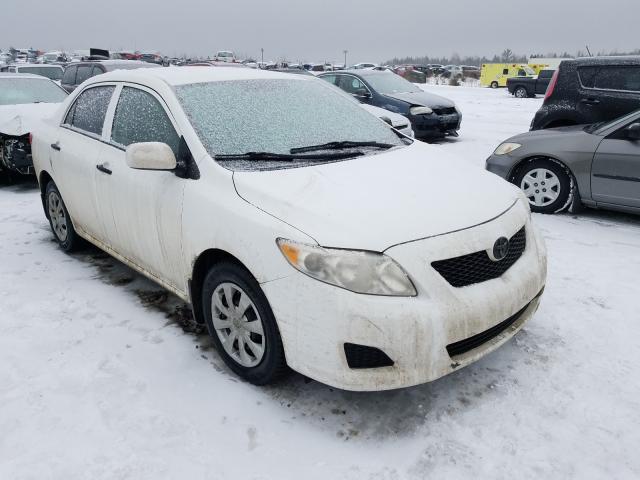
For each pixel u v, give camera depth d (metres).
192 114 3.14
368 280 2.26
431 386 2.76
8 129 6.74
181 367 2.94
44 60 43.84
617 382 2.77
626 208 5.14
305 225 2.40
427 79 42.84
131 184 3.34
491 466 2.25
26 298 3.78
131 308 3.63
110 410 2.59
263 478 2.20
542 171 5.62
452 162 3.32
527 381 2.79
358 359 2.30
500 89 31.94
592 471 2.21
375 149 3.34
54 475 2.21
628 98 6.77
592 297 3.69
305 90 3.75
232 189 2.73
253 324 2.63
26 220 5.69
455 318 2.33
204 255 2.87
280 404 2.63
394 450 2.34
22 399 2.68
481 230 2.53
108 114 3.79
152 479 2.19
